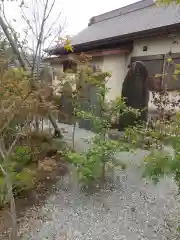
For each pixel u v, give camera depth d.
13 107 2.37
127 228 2.41
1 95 2.30
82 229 2.39
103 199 2.98
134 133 3.96
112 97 7.46
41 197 3.04
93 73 4.93
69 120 5.61
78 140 5.21
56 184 3.38
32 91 2.48
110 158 3.39
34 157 3.78
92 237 2.27
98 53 7.69
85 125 6.41
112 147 3.34
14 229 2.14
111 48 7.51
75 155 3.31
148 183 3.37
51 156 4.16
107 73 5.04
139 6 9.29
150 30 5.88
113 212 2.70
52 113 4.62
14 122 2.84
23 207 2.80
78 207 2.80
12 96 2.33
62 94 4.77
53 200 2.96
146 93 5.79
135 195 3.07
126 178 3.54
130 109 4.01
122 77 7.36
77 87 4.86
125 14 9.80
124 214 2.65
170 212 2.68
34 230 2.37
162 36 6.07
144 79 5.87
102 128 3.67
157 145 3.58
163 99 4.84
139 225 2.46
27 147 3.70
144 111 5.57
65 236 2.29
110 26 9.27
